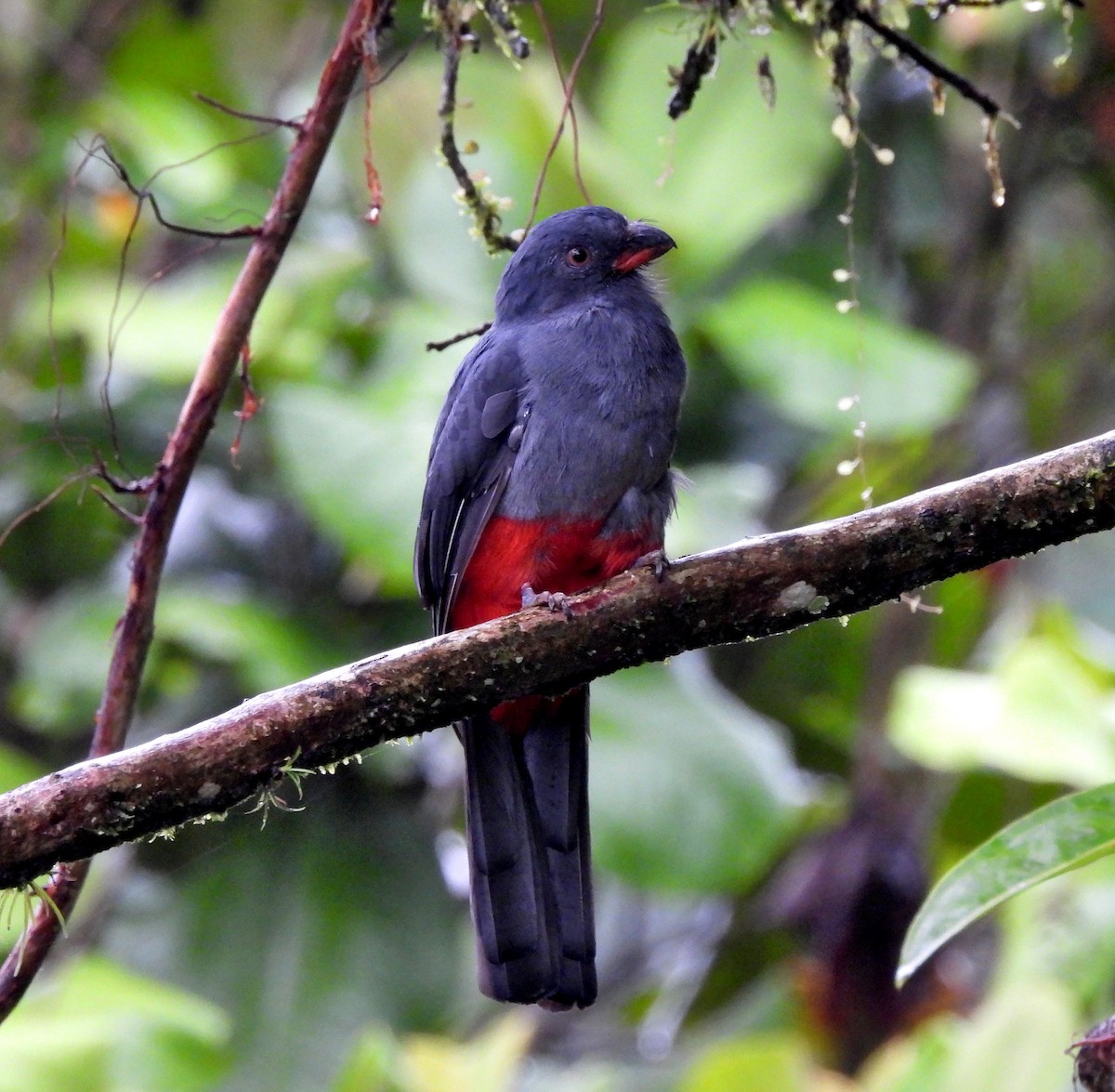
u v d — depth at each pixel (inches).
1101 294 536.7
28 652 437.1
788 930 442.6
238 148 513.0
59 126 514.3
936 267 536.4
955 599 487.5
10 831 225.9
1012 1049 323.9
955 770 434.3
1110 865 348.8
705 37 291.7
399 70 449.1
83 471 275.7
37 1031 341.7
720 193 437.1
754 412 482.0
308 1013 422.3
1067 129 517.0
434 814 463.8
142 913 438.3
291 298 439.8
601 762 409.1
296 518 453.4
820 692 507.8
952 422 508.1
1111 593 492.4
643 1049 477.1
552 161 422.9
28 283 493.0
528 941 305.9
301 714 235.5
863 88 506.9
